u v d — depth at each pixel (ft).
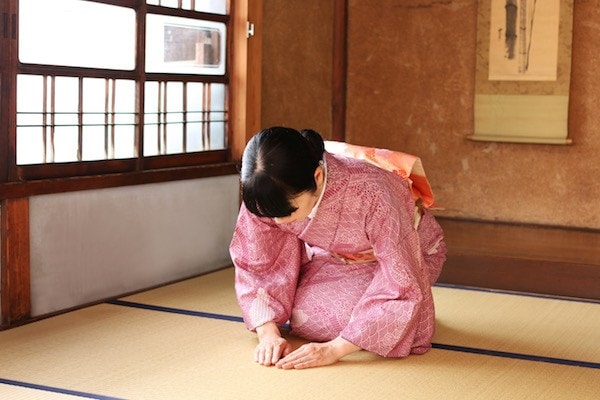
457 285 14.80
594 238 17.60
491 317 12.41
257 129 16.26
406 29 20.38
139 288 13.78
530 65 19.20
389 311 9.62
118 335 10.98
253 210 8.38
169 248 14.40
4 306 11.43
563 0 18.85
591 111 19.06
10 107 11.36
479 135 19.77
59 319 11.84
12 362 9.82
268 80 18.35
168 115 14.51
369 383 9.17
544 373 9.75
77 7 12.28
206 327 11.39
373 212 9.50
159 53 14.19
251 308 10.29
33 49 11.66
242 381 9.16
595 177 19.16
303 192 8.27
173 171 14.25
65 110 12.30
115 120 13.17
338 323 10.36
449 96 20.15
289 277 10.49
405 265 9.54
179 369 9.56
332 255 10.85
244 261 10.41
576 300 13.87
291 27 19.01
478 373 9.66
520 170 19.74
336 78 20.89
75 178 12.30
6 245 11.39
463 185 20.24
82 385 9.02
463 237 17.40
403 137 20.65
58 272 12.24
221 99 15.80
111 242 13.14
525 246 16.25
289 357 9.61
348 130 21.11
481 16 19.51
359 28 20.77
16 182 11.42
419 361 10.03
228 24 15.74
